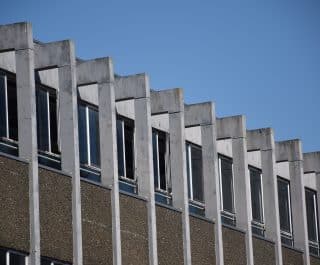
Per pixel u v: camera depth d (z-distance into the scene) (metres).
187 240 53.91
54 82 49.69
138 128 52.75
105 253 49.03
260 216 61.44
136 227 51.03
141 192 52.25
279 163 64.12
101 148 50.44
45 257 46.00
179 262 53.41
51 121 49.28
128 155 53.41
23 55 46.50
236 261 57.66
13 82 47.72
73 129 48.12
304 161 66.06
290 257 62.50
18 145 46.47
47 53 48.69
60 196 47.03
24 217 45.25
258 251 59.69
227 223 58.75
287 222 63.81
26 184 45.53
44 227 46.06
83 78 50.97
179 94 55.03
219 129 59.66
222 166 59.47
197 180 57.44
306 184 65.88
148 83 52.88
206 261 55.31
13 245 44.62
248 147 61.94
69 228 47.25
